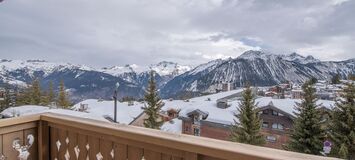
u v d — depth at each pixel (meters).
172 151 1.71
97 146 2.15
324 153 14.49
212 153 1.48
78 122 2.22
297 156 1.27
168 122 28.84
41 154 2.53
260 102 22.62
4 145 2.36
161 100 27.53
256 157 1.30
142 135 1.80
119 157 2.01
